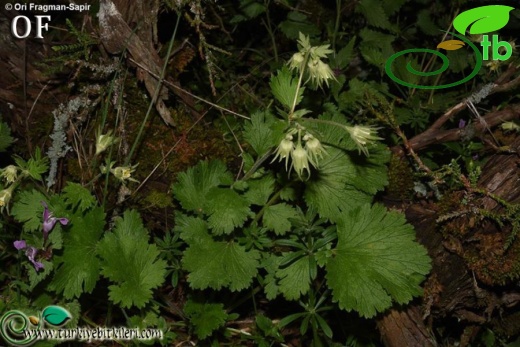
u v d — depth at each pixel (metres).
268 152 0.38
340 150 0.41
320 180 0.41
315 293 0.42
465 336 0.48
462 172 0.47
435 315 0.46
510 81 0.47
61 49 0.44
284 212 0.40
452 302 0.44
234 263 0.39
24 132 0.45
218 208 0.37
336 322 0.46
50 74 0.46
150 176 0.44
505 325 0.48
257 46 0.60
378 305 0.38
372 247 0.39
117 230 0.39
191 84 0.53
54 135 0.43
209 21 0.58
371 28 0.59
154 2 0.43
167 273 0.42
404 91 0.55
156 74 0.44
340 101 0.50
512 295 0.44
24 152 0.46
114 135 0.41
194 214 0.42
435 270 0.43
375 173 0.41
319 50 0.35
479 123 0.46
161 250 0.42
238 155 0.46
